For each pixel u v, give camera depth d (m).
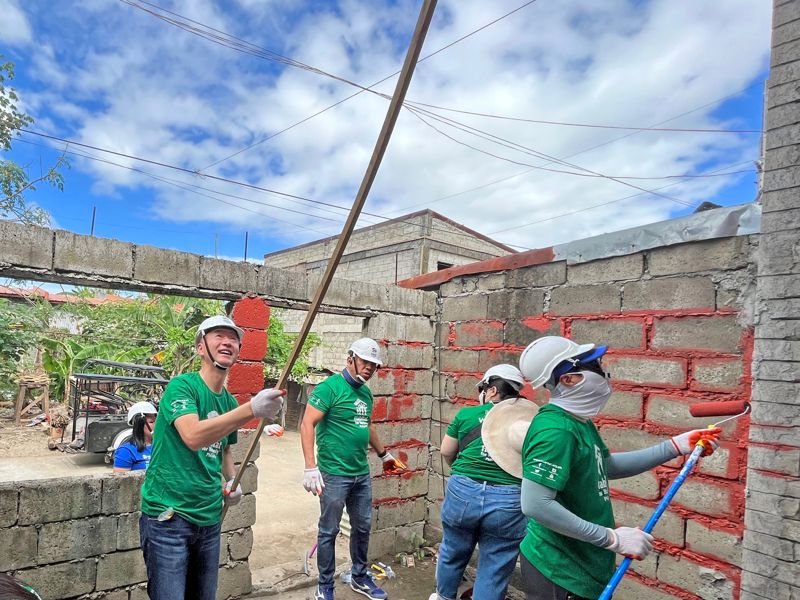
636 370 3.17
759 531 2.51
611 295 3.35
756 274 2.67
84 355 11.36
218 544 2.42
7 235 2.78
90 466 7.77
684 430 2.92
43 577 2.85
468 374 4.42
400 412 4.58
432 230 14.45
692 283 2.95
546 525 1.73
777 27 2.58
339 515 3.47
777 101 2.57
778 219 2.54
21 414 11.40
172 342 11.59
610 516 1.88
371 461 4.40
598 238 3.44
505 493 2.79
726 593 2.69
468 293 4.48
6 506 2.75
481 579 2.84
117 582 3.08
